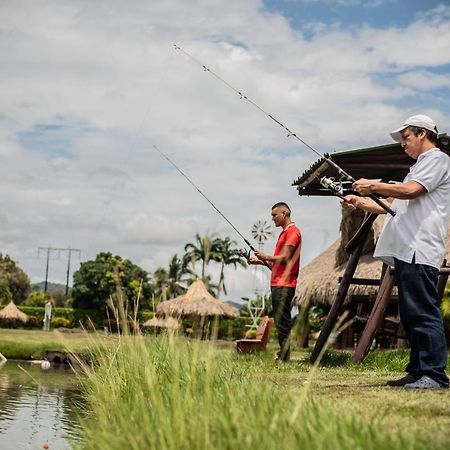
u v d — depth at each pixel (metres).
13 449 5.14
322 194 8.43
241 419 2.93
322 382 4.95
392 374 5.92
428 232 4.39
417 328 4.39
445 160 4.47
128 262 62.66
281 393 3.71
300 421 2.84
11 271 83.88
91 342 6.00
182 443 2.81
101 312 54.66
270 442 2.58
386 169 7.45
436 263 4.41
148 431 3.02
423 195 4.43
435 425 3.02
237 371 5.16
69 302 65.25
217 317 3.98
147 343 5.41
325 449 2.50
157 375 4.52
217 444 2.71
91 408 5.46
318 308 19.56
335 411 3.18
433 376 4.36
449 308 10.98
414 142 4.54
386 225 4.56
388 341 15.05
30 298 67.88
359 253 7.84
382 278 8.38
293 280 7.63
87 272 62.31
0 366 15.67
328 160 5.12
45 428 6.08
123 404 4.12
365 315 13.05
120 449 3.07
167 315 4.92
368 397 3.91
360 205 4.86
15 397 8.35
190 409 3.21
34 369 14.65
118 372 5.24
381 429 2.73
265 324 9.49
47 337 26.48
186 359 4.66
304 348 12.90
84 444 4.00
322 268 17.39
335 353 8.91
